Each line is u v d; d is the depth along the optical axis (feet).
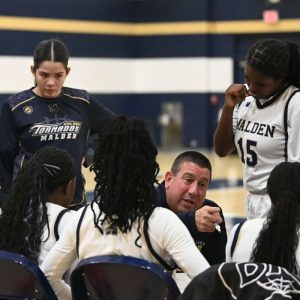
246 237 17.16
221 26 104.68
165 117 107.96
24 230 18.80
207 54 104.99
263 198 22.08
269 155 21.63
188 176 19.74
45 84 24.70
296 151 21.03
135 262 15.98
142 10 107.96
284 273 13.88
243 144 22.26
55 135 25.00
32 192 18.92
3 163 25.39
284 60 20.57
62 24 100.53
